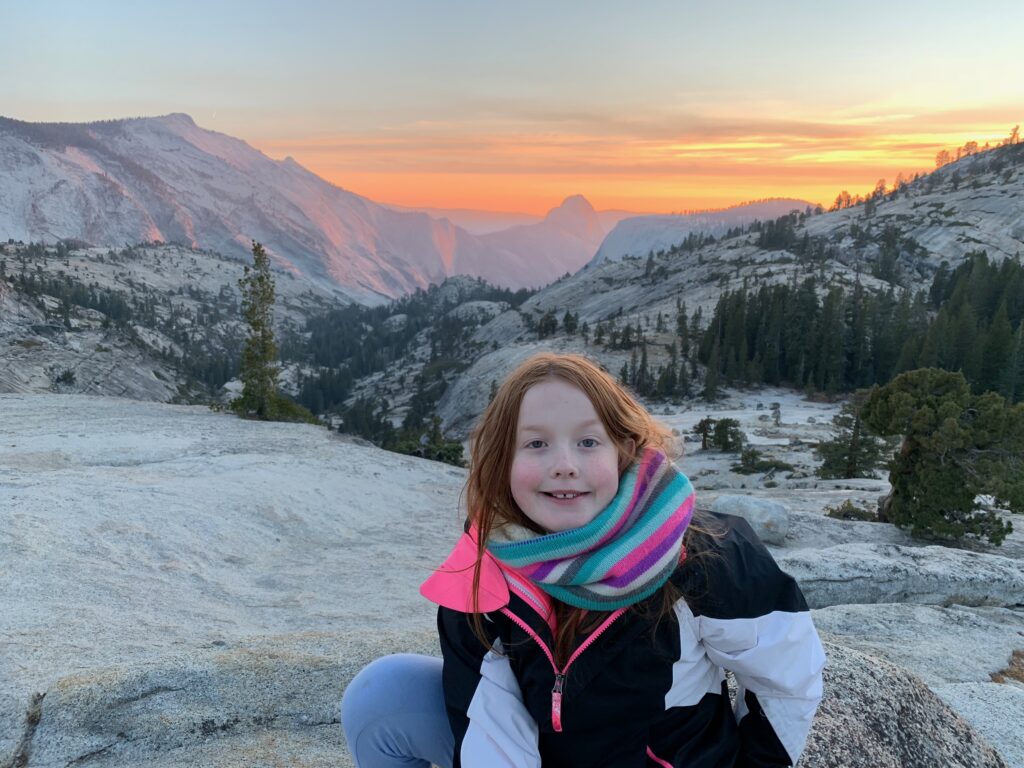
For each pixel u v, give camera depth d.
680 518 1.61
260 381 34.84
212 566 10.98
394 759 2.03
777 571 1.68
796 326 106.69
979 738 2.84
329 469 20.97
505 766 1.61
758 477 45.31
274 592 10.23
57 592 8.01
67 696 4.06
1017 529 19.66
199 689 4.19
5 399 30.92
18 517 10.35
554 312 186.75
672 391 101.62
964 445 17.22
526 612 1.66
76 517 11.15
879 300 115.50
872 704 2.71
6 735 3.89
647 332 139.75
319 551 13.45
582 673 1.60
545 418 1.60
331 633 5.21
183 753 3.69
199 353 190.88
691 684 1.66
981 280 110.69
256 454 21.70
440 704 1.99
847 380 102.44
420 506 19.31
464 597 1.74
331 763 3.57
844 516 21.88
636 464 1.68
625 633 1.59
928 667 5.83
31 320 128.88
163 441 22.14
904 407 18.20
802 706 1.67
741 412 82.38
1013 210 185.62
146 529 11.57
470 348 198.12
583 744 1.66
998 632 6.84
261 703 4.11
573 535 1.55
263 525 14.23
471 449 1.80
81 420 26.05
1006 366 77.56
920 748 2.61
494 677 1.70
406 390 170.12
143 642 6.43
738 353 111.25
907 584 9.23
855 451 40.75
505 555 1.65
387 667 2.02
